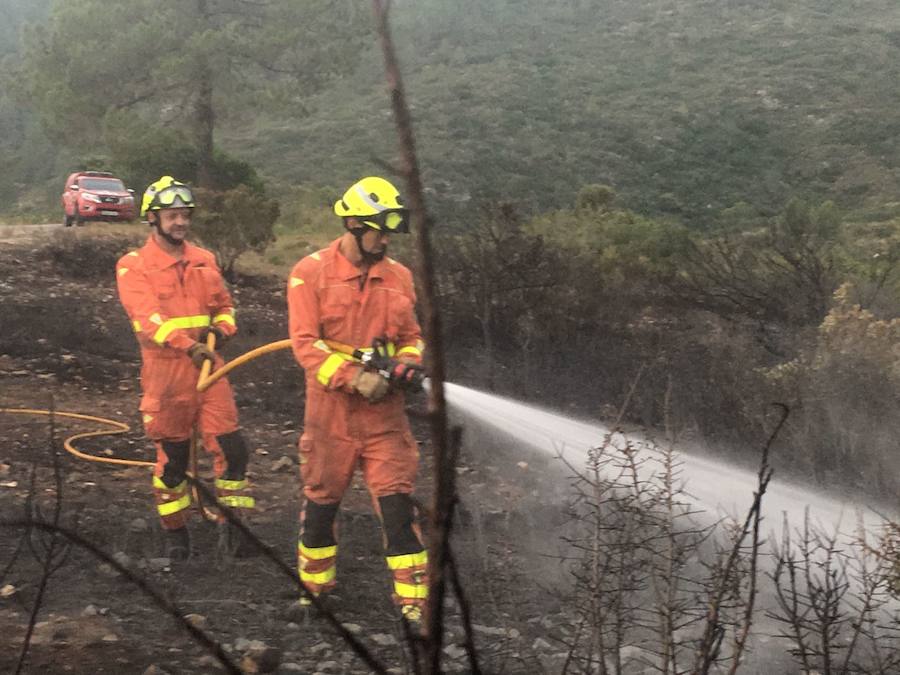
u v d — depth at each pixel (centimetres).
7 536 560
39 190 6288
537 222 1703
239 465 591
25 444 818
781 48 6931
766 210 4788
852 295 1112
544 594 459
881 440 716
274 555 156
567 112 6166
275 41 2861
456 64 7075
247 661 409
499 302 1174
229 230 1850
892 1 7738
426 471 830
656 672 382
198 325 606
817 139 5562
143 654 412
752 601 269
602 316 1174
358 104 6475
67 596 477
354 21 3028
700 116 5969
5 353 1162
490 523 641
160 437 578
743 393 834
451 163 5281
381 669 156
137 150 2977
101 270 1817
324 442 475
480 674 148
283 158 5728
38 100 2947
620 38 7531
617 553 344
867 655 415
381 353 464
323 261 476
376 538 647
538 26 7769
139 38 2802
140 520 628
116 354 1232
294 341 470
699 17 7781
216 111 3002
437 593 133
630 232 1586
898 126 5581
